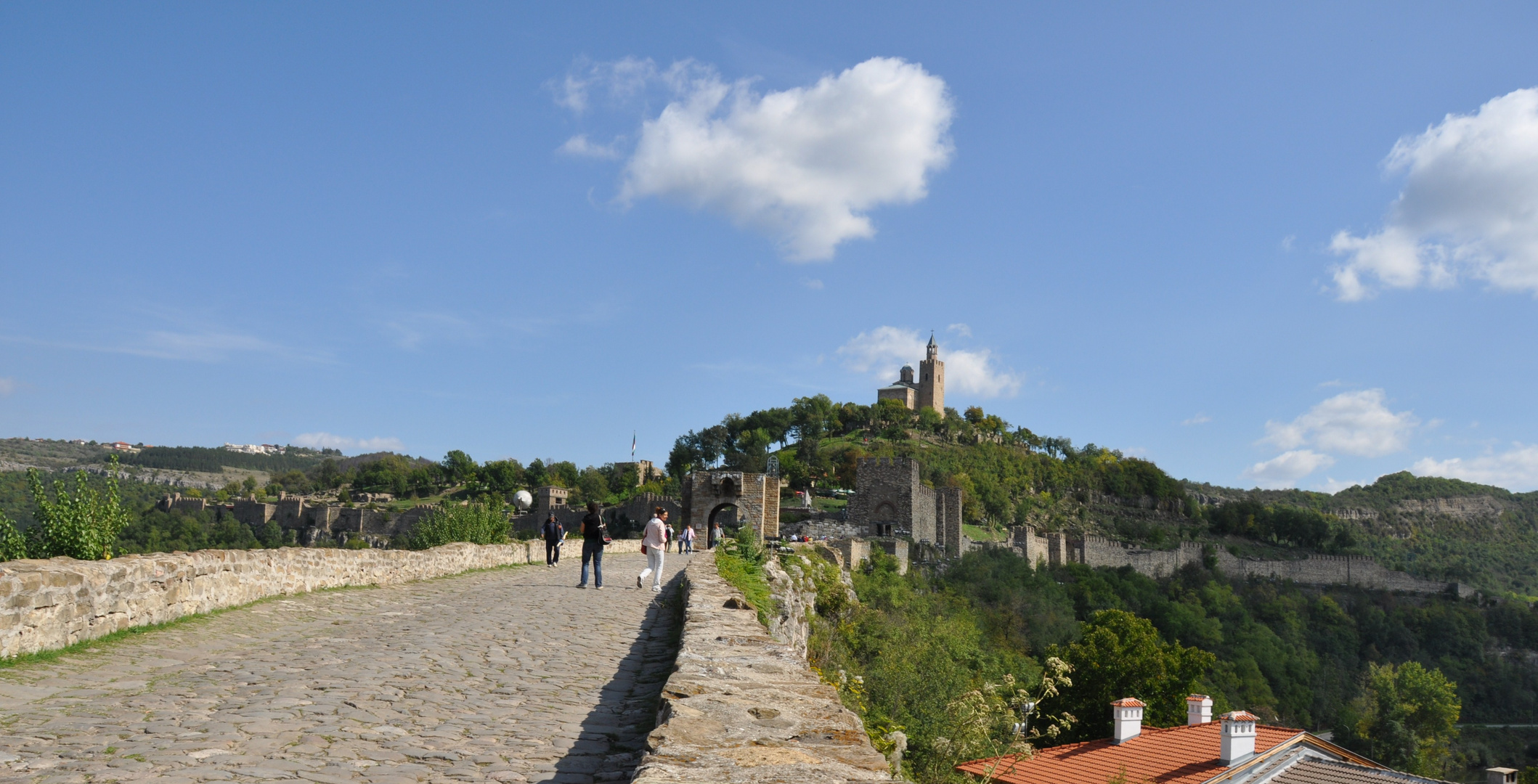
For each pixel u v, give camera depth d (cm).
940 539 11094
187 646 1139
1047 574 11038
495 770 589
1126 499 18962
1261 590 14112
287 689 851
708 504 5869
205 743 631
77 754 593
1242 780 1995
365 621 1464
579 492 16488
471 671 983
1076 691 4316
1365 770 1984
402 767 584
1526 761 9381
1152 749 2280
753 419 18312
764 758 425
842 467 15212
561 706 821
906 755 1506
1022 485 17088
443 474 19688
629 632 1374
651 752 429
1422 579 16312
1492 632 13650
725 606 1238
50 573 1038
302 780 541
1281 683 9394
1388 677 8638
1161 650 4412
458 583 2347
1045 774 2231
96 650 1066
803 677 660
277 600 1692
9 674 896
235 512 16462
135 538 9775
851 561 7406
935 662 2931
